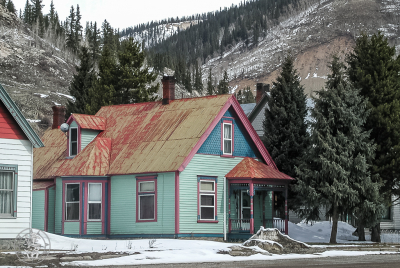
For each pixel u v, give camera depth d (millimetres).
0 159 22562
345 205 30000
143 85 52781
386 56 32812
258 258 19906
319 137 30125
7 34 123938
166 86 34156
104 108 36688
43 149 35938
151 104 34906
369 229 36562
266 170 31188
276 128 35438
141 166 29750
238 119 32250
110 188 31000
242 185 30656
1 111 22875
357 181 29969
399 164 30609
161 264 17141
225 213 30281
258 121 49562
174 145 29859
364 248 25203
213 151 30547
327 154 29859
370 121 31906
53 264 16359
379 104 32156
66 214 30812
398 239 35438
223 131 31297
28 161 23375
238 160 31859
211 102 31844
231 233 30266
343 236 35469
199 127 30109
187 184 28844
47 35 152375
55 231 31141
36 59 114938
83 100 54406
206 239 29188
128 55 52281
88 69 56812
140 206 29797
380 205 29422
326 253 22625
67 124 33562
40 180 33312
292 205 35000
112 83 51844
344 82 32406
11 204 22734
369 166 30594
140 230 29406
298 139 35156
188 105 32750
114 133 33781
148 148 30844
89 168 30781
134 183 30047
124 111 35500
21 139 23266
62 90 104438
